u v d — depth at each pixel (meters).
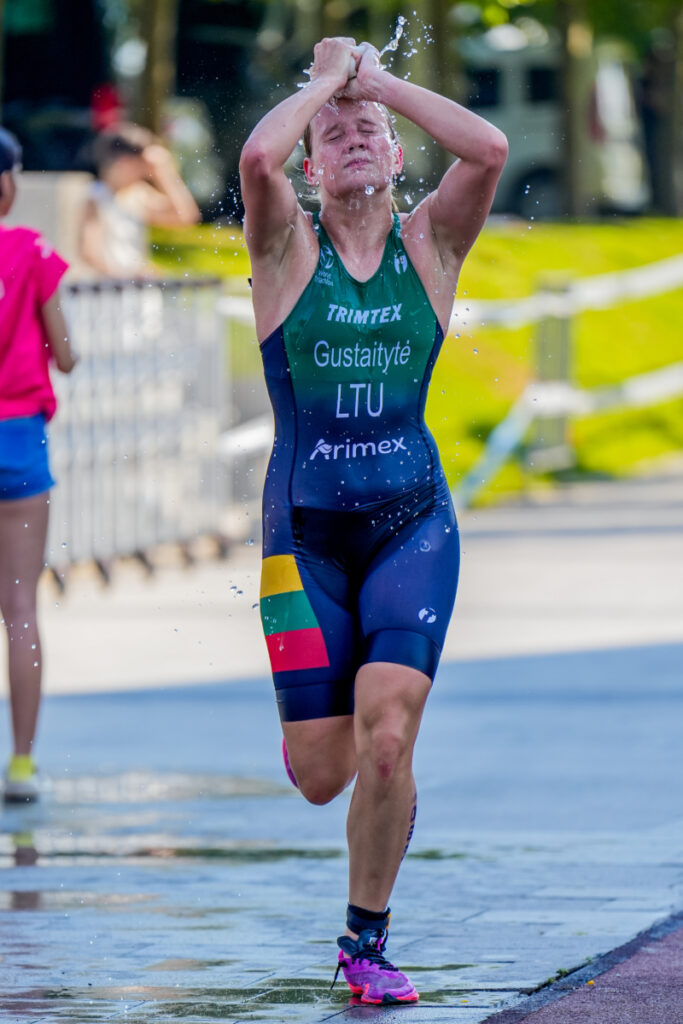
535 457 50.12
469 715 22.70
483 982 12.02
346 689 11.97
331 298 11.86
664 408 58.16
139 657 27.36
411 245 12.08
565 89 84.69
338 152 11.88
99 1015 11.34
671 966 12.44
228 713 23.31
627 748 20.64
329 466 11.97
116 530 33.91
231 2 79.69
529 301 50.50
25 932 13.50
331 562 12.02
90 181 37.94
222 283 36.28
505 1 78.88
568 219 84.75
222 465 36.78
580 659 26.61
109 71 72.56
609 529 41.41
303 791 12.30
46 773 19.84
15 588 18.59
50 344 18.66
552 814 17.53
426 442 12.23
